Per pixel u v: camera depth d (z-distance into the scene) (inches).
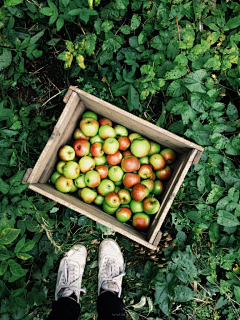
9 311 41.6
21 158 46.0
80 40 45.4
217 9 46.4
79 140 45.2
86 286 50.5
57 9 44.1
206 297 50.1
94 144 44.9
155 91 47.8
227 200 47.2
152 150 46.9
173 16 44.1
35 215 44.4
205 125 45.6
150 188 46.3
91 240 50.9
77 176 44.5
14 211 42.5
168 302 46.1
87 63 49.3
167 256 47.9
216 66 43.5
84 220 49.6
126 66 50.6
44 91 50.8
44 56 50.5
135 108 46.1
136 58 47.7
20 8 45.8
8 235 38.4
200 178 47.6
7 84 46.9
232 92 50.7
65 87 51.0
